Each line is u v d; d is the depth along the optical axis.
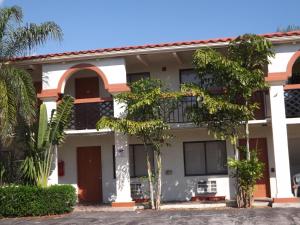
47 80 18.06
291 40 16.19
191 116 16.28
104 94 20.25
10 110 15.91
